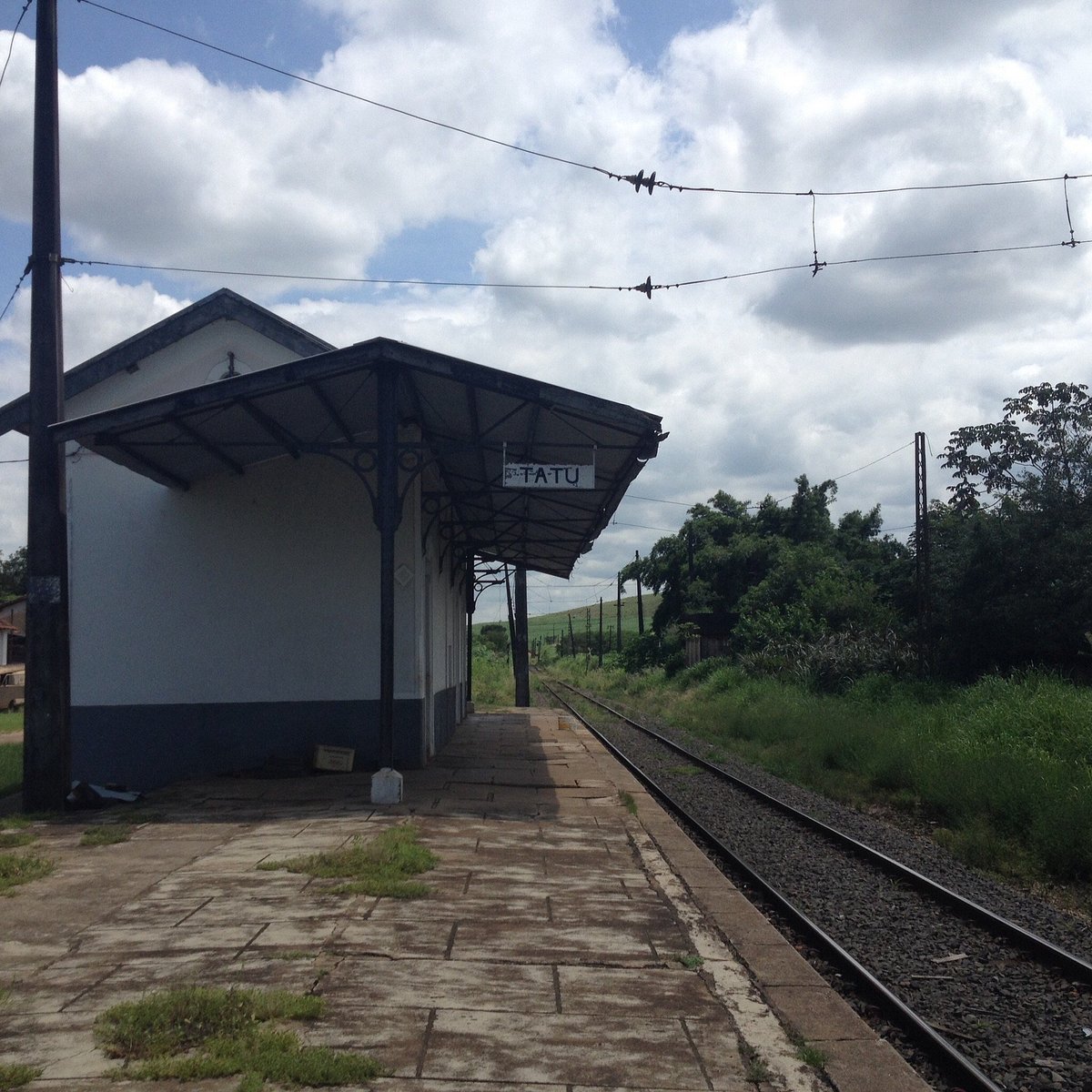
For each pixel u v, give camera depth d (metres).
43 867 7.18
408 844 7.91
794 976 5.35
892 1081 4.07
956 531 25.67
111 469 12.98
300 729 12.77
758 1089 3.94
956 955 6.60
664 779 15.44
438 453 10.62
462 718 24.98
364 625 12.91
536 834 8.89
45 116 9.95
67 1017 4.35
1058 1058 4.89
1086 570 22.08
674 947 5.72
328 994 4.73
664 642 49.09
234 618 12.84
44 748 9.91
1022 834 10.29
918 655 23.66
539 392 9.95
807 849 10.12
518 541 20.59
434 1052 4.13
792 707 22.25
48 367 9.93
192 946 5.39
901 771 14.06
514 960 5.36
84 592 12.82
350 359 9.88
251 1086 3.66
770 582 41.06
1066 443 24.05
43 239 9.95
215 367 14.16
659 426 10.17
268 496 13.01
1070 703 15.24
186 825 8.94
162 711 12.69
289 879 6.88
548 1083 3.90
